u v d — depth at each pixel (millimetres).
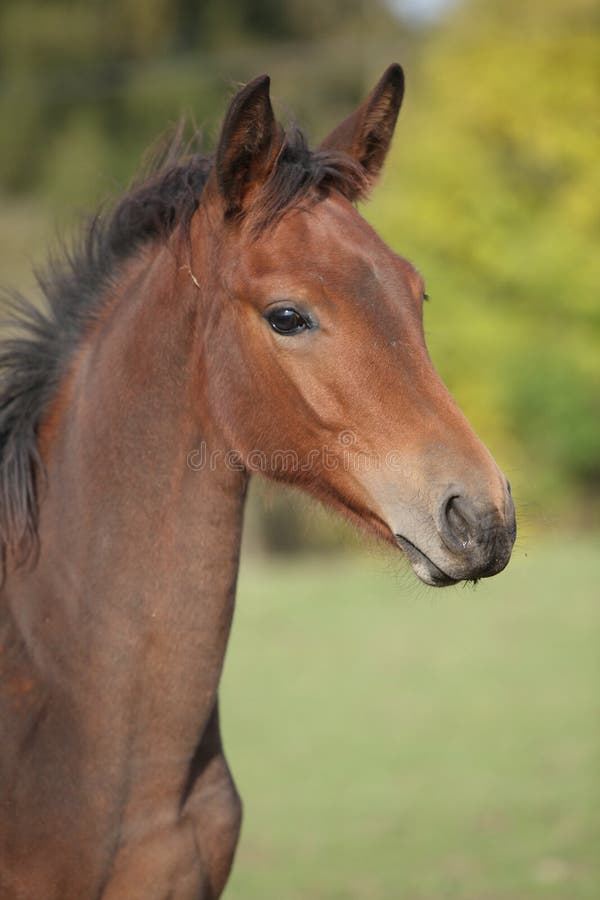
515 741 10758
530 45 24359
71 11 36344
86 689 3920
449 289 23922
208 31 36344
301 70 32469
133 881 3902
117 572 3980
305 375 3836
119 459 4039
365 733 11273
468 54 24938
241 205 3947
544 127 24109
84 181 32031
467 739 10883
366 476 3820
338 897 7227
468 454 3709
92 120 34500
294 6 36688
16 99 34812
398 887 7371
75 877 3879
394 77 4402
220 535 4043
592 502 24781
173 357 4039
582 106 24141
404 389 3764
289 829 8617
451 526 3658
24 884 3908
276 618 16656
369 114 4438
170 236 4121
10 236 28984
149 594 3959
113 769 3881
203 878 4020
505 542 3668
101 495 4043
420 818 8766
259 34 36750
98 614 3963
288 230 3885
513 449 23750
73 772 3885
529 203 24688
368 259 3840
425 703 12266
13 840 3893
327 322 3793
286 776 9977
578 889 7270
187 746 3971
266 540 27922
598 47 24109
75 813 3863
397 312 3812
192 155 4355
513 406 23641
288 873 7684
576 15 25812
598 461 23906
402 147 24828
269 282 3836
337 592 18234
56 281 4434
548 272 23859
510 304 24531
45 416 4246
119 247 4320
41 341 4316
